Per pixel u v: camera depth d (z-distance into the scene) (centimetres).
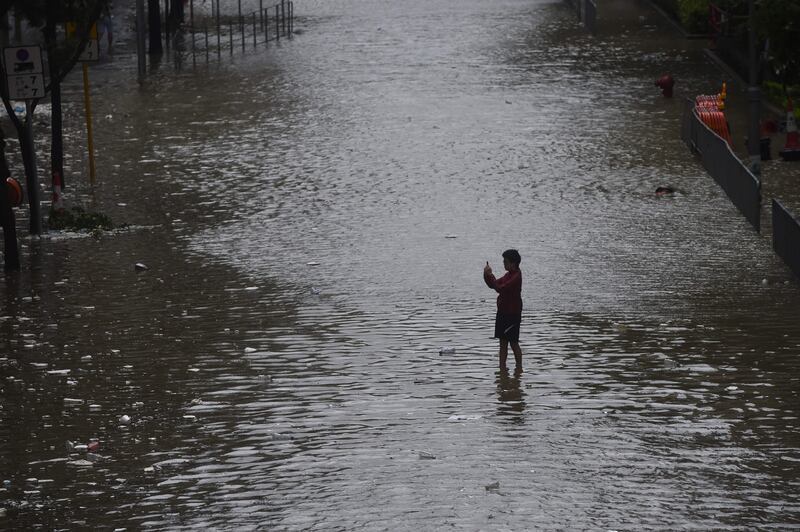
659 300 4778
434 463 3041
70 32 7050
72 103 9938
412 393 3662
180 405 3591
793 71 7825
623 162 7562
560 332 4347
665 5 13988
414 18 14338
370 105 9544
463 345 4203
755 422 3334
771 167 7469
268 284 5131
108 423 3447
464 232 5997
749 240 5797
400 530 2617
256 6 15825
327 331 4406
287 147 8212
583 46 12050
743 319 4497
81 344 4306
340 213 6475
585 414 3428
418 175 7331
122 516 2748
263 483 2933
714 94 9669
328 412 3491
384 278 5178
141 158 7988
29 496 2892
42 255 5772
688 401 3538
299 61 11638
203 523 2689
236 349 4200
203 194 7000
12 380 3881
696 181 7062
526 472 2964
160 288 5109
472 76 10644
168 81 10819
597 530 2598
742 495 2794
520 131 8500
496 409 3491
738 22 10994
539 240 5809
